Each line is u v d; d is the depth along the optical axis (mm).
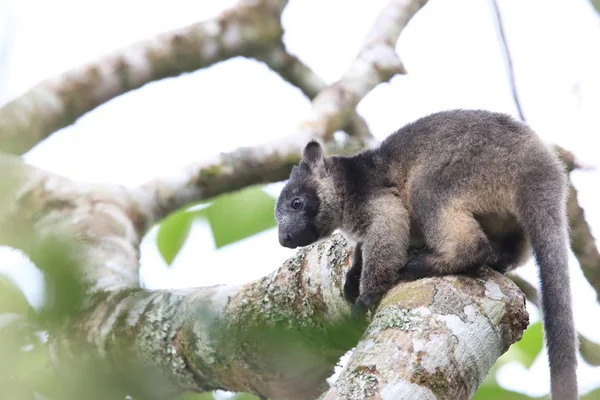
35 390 6508
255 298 9938
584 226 13820
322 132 14594
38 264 4922
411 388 6945
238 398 10609
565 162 13711
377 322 7746
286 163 13820
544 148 9758
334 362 10055
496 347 7770
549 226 9086
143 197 12844
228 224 12672
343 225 10859
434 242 9766
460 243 9227
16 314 5355
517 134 9844
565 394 7934
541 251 8984
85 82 13258
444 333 7465
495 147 9773
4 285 5418
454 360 7320
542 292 8750
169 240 12648
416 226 10492
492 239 10070
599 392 10039
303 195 12008
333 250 9984
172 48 14047
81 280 4934
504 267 9945
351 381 6969
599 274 13852
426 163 10195
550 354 8297
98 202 12258
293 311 9883
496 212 9773
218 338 9812
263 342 7391
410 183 10352
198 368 10109
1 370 5453
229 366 9938
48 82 13062
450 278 8367
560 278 8711
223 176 13391
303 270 9992
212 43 14453
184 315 10047
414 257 9812
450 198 9820
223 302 10047
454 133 10117
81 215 11883
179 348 10039
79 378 6770
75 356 10070
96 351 10102
